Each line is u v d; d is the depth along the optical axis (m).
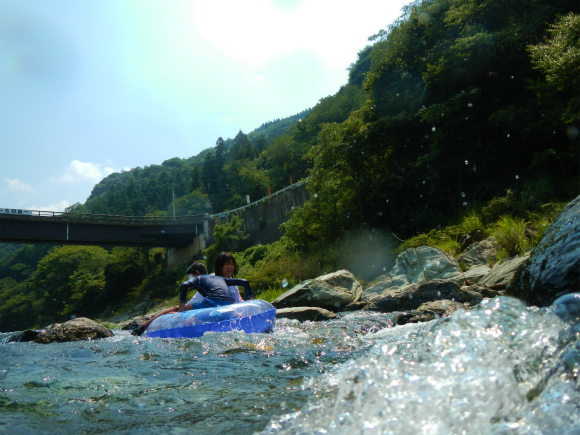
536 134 16.70
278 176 91.81
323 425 1.87
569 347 1.85
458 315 2.57
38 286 78.25
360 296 11.91
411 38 22.73
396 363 2.19
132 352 4.63
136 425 2.35
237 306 6.17
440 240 15.27
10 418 2.53
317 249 24.19
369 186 24.78
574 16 13.71
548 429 1.43
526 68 18.11
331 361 3.74
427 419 1.66
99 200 187.00
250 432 2.06
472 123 18.95
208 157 137.38
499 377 1.85
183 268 56.69
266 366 3.69
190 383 3.21
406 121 22.22
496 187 17.97
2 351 5.15
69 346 5.36
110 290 67.19
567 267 3.54
